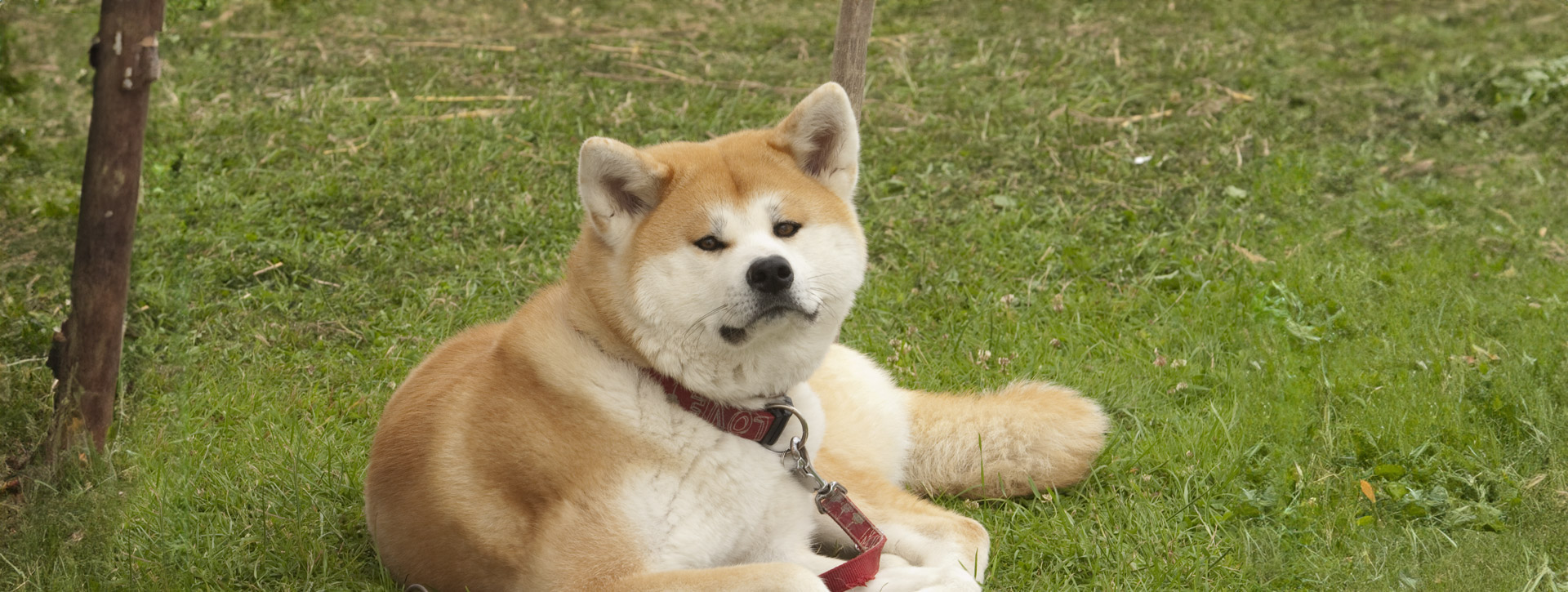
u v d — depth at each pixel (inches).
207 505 157.2
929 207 262.7
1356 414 173.9
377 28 375.2
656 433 129.0
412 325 214.7
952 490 161.6
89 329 154.9
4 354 181.8
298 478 161.2
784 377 135.4
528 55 357.1
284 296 224.4
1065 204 265.0
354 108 307.1
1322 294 217.2
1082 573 141.3
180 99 305.6
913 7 412.2
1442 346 192.5
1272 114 309.0
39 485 152.7
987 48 366.3
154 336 204.8
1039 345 203.8
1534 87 313.1
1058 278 233.1
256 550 145.5
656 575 121.0
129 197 152.8
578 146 287.6
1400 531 146.6
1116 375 192.7
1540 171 275.3
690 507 129.0
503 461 128.8
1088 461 159.2
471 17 392.5
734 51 372.2
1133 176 277.6
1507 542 141.1
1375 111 313.6
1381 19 379.9
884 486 147.6
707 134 299.6
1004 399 164.6
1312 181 271.7
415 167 273.9
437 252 241.6
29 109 257.4
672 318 127.4
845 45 181.0
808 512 141.6
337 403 186.2
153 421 178.1
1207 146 292.5
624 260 130.8
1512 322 201.9
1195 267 234.1
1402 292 215.6
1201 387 187.2
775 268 124.3
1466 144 291.4
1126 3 402.9
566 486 126.3
